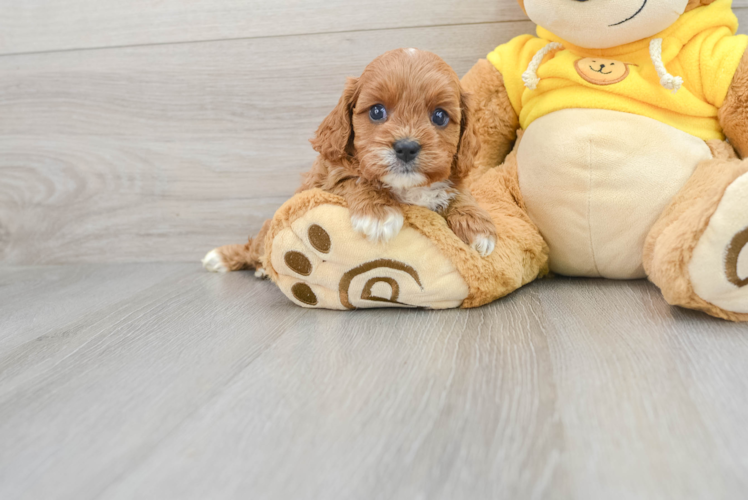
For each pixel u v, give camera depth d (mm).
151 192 765
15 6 744
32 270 770
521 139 623
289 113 727
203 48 726
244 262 717
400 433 384
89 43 741
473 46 686
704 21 568
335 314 560
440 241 534
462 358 461
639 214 571
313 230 534
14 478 366
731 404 396
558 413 396
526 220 606
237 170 747
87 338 533
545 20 564
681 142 569
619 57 583
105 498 351
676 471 352
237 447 380
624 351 459
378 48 701
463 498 341
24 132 771
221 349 496
